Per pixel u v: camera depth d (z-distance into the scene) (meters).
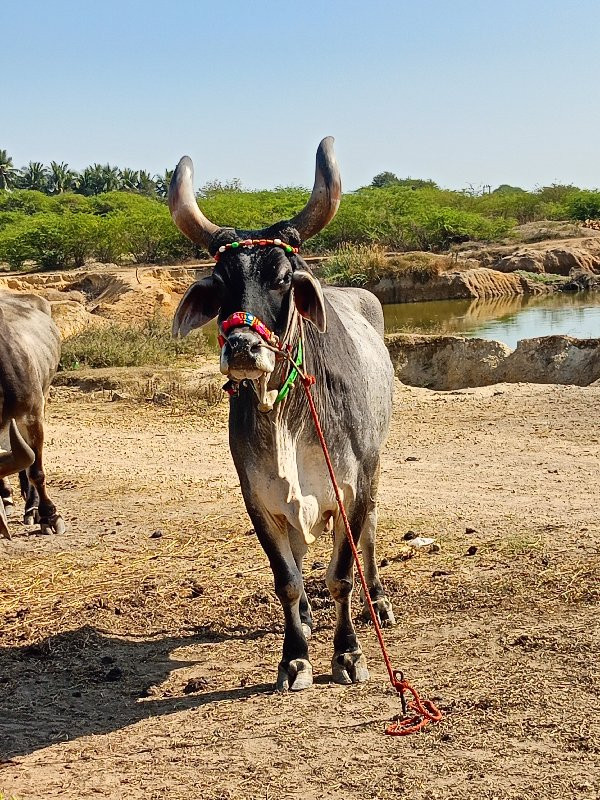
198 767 4.57
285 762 4.54
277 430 5.08
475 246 49.66
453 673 5.46
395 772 4.37
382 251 42.34
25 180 140.75
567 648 5.66
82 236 51.12
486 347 19.78
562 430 12.66
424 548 7.86
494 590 6.78
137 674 5.91
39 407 8.95
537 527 8.30
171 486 10.73
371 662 5.75
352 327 6.08
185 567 7.86
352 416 5.46
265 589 7.19
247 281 4.79
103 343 21.02
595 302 34.84
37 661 6.21
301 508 5.21
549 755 4.44
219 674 5.83
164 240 51.00
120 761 4.71
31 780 4.58
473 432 12.87
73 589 7.50
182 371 18.92
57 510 9.20
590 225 57.44
